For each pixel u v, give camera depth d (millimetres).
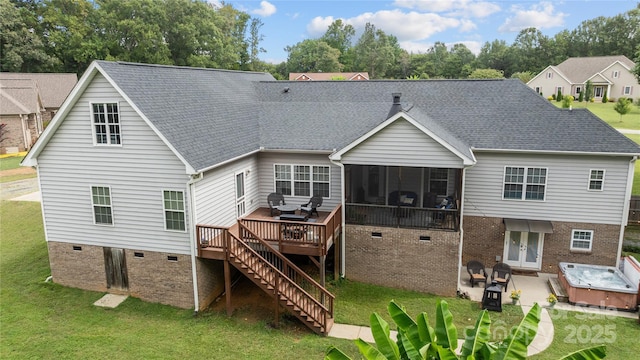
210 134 15266
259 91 22969
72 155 14359
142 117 13039
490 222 17797
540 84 73688
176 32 54875
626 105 47312
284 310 14164
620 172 16125
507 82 20000
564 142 16391
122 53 55281
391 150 15109
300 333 12875
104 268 15016
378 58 103812
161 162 13414
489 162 17219
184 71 18578
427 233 15617
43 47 59688
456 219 15344
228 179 15547
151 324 13242
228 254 13422
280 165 17984
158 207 13820
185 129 14234
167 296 14406
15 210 23859
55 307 14148
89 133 13992
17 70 55812
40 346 11828
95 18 59188
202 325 13234
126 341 12188
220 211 15102
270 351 11797
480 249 18109
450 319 7184
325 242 14031
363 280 16609
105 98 13531
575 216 16938
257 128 18859
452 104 19375
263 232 14797
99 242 14844
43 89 49406
